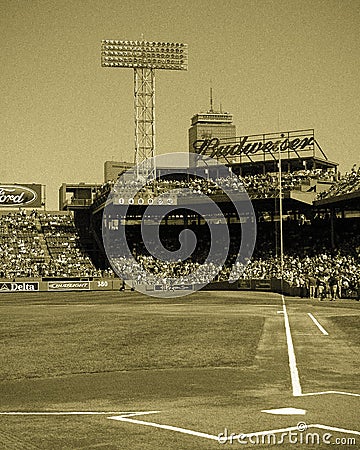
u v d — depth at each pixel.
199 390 13.50
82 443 9.16
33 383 14.91
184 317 34.47
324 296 50.91
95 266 89.81
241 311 38.22
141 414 11.14
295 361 17.50
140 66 79.31
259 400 12.20
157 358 18.67
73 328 29.16
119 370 16.64
